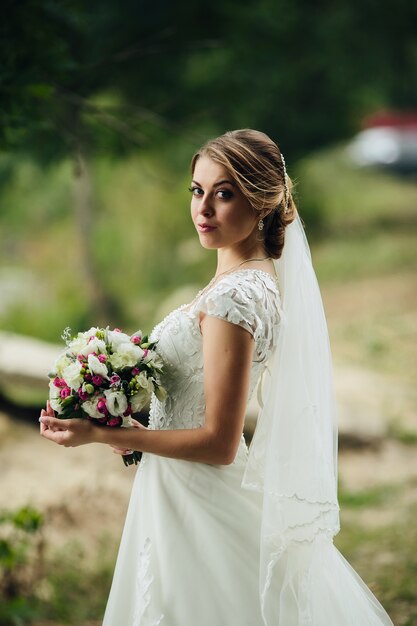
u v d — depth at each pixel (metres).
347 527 4.96
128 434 2.23
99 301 11.67
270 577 2.28
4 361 6.70
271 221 2.40
